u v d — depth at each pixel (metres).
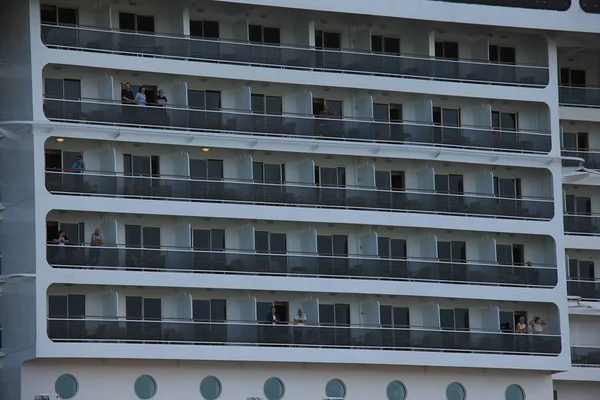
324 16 188.25
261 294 184.50
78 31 177.50
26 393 172.62
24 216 175.62
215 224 183.75
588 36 198.25
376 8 186.75
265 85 186.75
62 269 173.25
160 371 177.25
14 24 179.75
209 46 182.88
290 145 184.50
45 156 178.00
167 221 181.75
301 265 183.75
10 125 177.75
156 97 182.62
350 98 190.75
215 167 184.62
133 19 183.12
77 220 178.62
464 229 190.88
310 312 184.88
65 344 171.88
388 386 187.12
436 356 187.25
